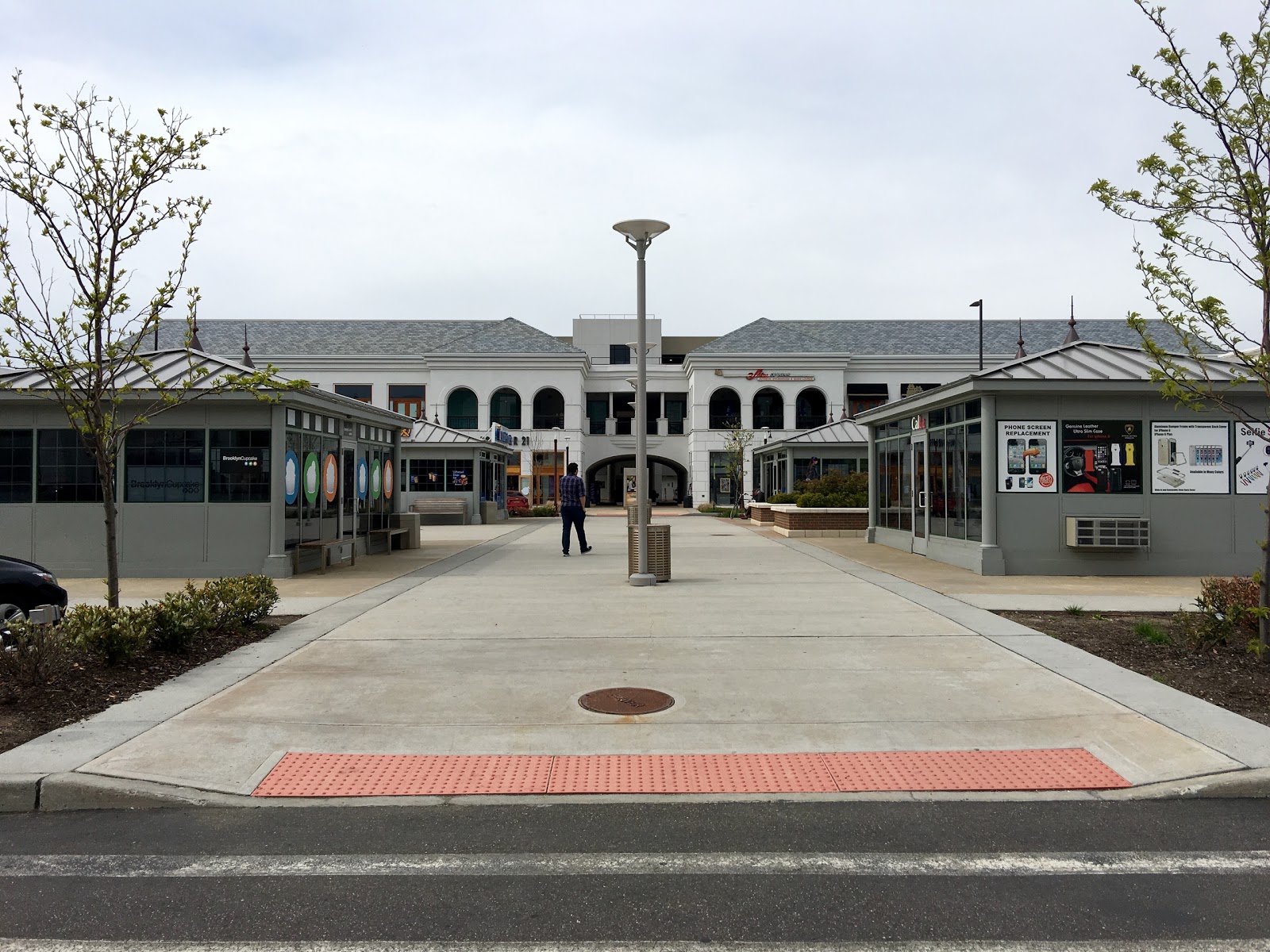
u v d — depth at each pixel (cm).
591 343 6228
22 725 590
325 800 495
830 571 1471
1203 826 456
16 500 1445
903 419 1903
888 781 516
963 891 384
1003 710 633
